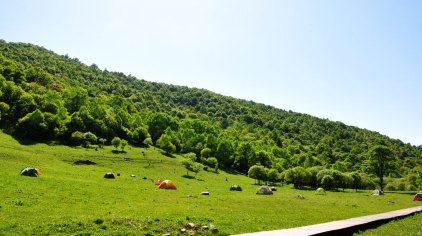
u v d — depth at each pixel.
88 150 133.50
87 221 25.20
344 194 102.38
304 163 191.50
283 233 18.14
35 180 55.78
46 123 144.50
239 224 30.42
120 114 195.38
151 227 25.61
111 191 52.75
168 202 45.72
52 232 22.22
